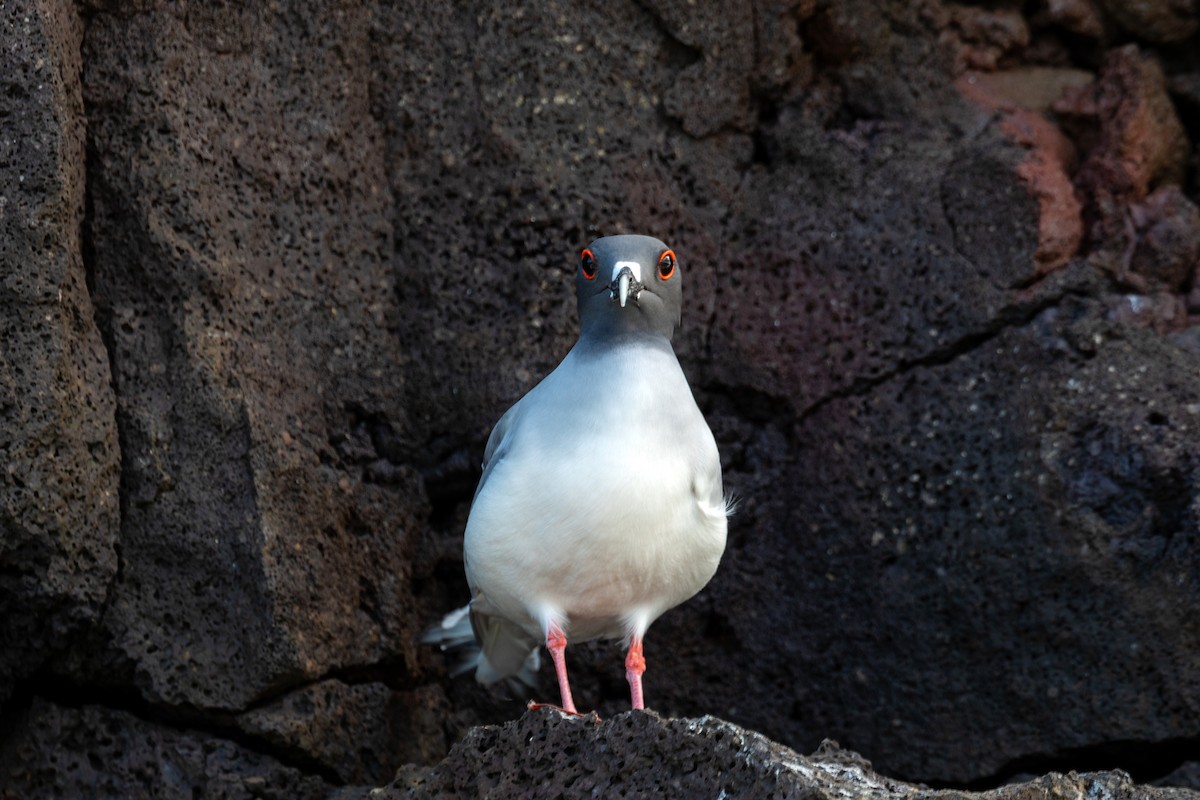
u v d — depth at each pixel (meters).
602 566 9.70
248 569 10.62
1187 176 13.34
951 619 11.94
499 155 12.22
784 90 13.19
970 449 12.06
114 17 10.71
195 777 10.68
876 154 12.85
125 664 10.49
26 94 9.84
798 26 13.16
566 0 12.46
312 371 11.46
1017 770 11.85
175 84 10.82
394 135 12.34
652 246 10.16
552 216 12.20
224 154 11.09
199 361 10.66
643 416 9.62
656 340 10.09
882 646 12.15
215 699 10.59
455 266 12.25
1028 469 11.80
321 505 11.20
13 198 9.77
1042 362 12.01
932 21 13.33
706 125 12.81
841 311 12.55
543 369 12.12
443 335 12.20
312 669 10.85
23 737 10.48
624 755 8.78
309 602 10.91
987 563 11.84
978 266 12.38
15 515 9.59
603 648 12.45
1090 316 12.08
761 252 12.80
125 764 10.63
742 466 12.76
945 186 12.60
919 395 12.29
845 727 12.24
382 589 11.66
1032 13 13.66
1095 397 11.75
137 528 10.52
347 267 11.85
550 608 10.00
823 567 12.36
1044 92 13.40
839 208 12.79
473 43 12.36
